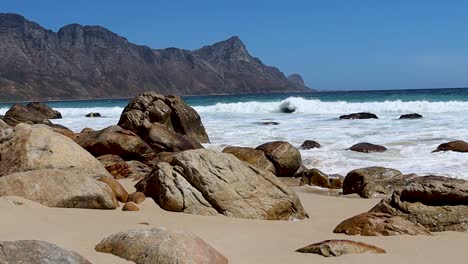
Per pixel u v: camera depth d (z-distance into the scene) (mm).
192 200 8906
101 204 8508
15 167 10023
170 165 9547
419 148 17172
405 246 6824
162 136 16297
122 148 14680
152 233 5770
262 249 6523
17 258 4559
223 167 9359
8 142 10688
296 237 7340
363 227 7648
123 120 17516
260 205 8969
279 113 36250
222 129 24531
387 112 33812
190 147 16609
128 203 8711
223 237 7141
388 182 11867
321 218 9258
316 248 6289
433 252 6551
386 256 6258
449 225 8070
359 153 16750
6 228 6602
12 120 25469
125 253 5594
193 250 5484
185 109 20203
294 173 14617
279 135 21719
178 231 5809
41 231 6562
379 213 8195
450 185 8414
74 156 10445
